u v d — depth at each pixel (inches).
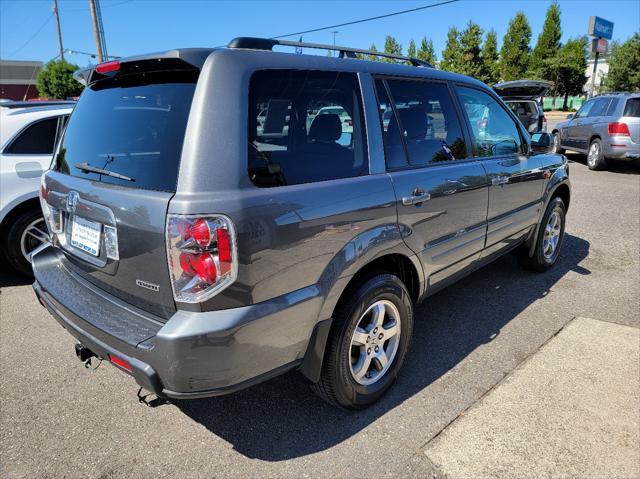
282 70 88.1
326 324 91.1
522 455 92.1
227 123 77.8
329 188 89.5
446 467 89.6
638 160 504.7
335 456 93.1
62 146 109.6
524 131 164.9
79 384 118.3
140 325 81.5
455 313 155.4
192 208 72.6
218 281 74.3
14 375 122.1
